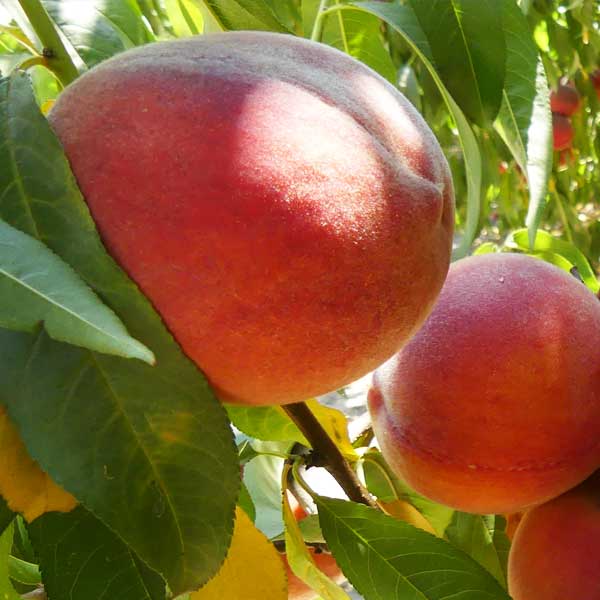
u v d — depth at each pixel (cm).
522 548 33
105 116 24
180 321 24
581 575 32
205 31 35
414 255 25
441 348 31
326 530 32
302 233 24
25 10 28
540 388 31
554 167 101
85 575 27
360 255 24
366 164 24
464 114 33
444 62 33
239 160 24
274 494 39
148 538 24
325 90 25
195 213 23
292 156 24
